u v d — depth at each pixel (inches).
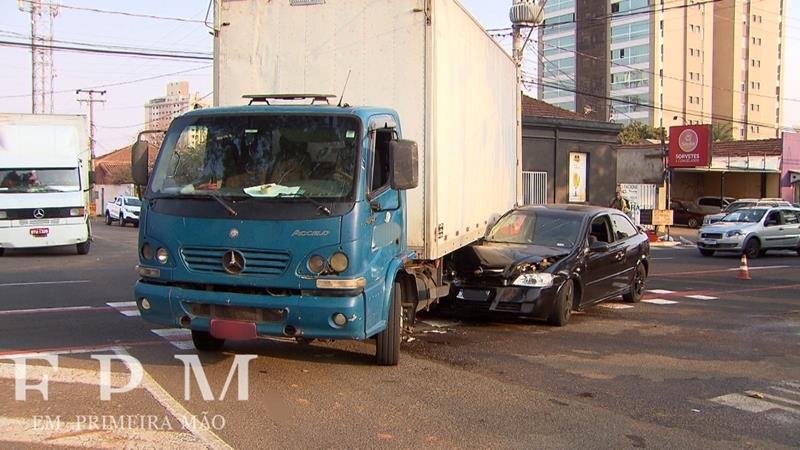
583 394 256.7
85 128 811.4
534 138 1177.4
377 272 253.3
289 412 223.3
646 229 1245.7
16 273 600.1
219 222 239.8
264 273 237.0
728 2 4195.4
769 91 4377.5
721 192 1897.1
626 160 1569.9
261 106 262.7
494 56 440.5
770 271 748.0
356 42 308.8
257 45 316.8
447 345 337.1
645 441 207.6
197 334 292.7
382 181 267.1
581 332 379.6
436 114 308.2
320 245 234.8
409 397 244.5
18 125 771.4
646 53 3969.0
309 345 318.0
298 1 313.1
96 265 674.8
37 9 1728.6
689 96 4126.5
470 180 380.5
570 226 430.9
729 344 356.8
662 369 299.3
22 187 759.7
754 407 245.8
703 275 702.5
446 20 323.9
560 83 3607.3
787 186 1953.7
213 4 320.8
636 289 500.1
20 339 321.1
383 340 281.6
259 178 246.1
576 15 4242.1
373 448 193.9
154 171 258.4
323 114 253.3
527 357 314.8
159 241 247.8
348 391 249.4
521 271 378.9
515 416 227.8
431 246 305.6
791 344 358.9
